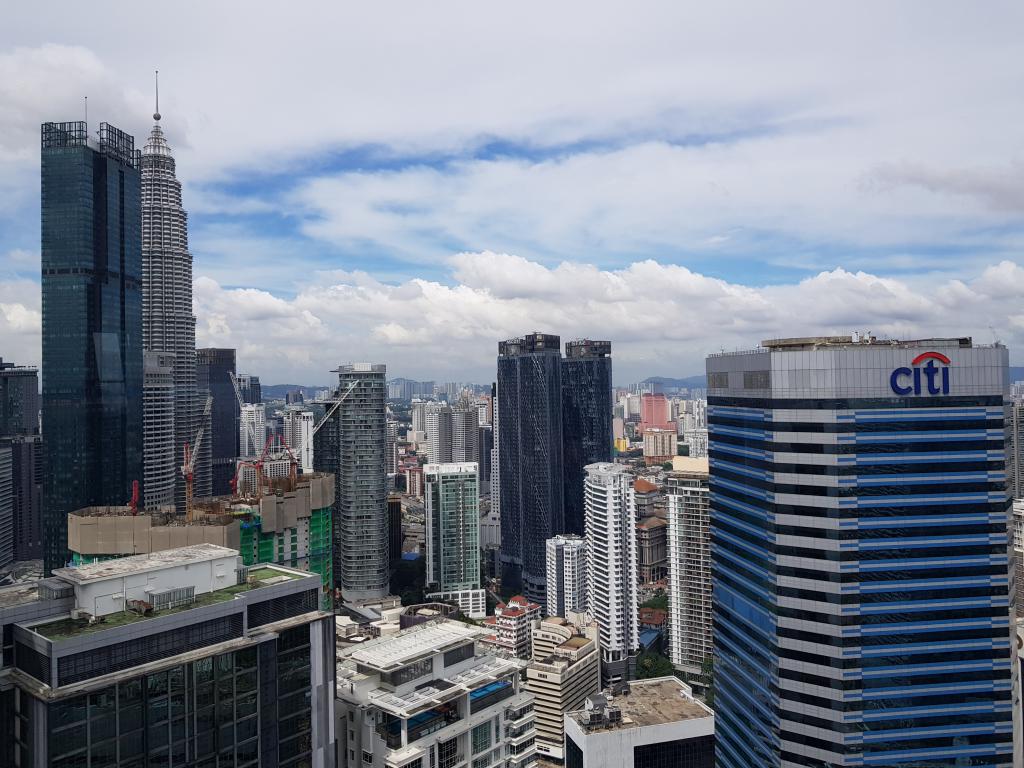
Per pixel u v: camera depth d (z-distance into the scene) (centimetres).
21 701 10544
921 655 14312
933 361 14600
